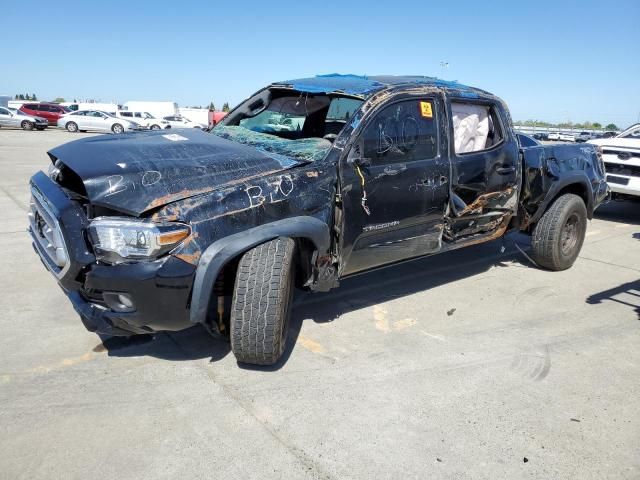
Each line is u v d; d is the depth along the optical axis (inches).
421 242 168.2
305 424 111.2
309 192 133.9
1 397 116.6
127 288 111.7
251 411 115.0
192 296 115.7
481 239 192.4
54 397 117.4
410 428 111.3
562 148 219.5
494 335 158.4
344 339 151.7
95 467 96.3
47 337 145.3
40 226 131.9
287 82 179.8
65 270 116.2
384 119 151.7
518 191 197.5
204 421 110.9
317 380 128.6
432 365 138.5
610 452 106.0
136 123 1403.8
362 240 150.5
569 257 221.0
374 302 181.2
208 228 117.0
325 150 142.8
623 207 395.9
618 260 245.0
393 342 151.0
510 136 193.6
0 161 538.6
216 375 129.0
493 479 97.3
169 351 140.0
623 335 161.2
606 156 339.0
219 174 125.4
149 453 100.7
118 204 112.9
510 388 128.6
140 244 111.3
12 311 161.0
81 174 114.8
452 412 117.6
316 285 140.7
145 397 118.7
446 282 205.3
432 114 164.6
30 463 96.7
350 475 96.9
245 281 121.5
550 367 139.9
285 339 134.3
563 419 116.6
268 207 126.0
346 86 162.1
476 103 183.2
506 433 110.8
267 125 182.4
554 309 180.7
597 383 132.4
